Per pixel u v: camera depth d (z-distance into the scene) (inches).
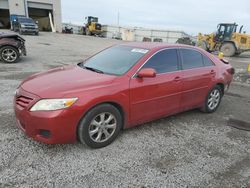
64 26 1893.5
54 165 123.2
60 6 1577.3
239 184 119.3
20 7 1429.6
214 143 159.6
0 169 117.3
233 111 226.4
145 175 121.0
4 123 164.9
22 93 132.3
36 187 107.6
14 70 340.5
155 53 164.1
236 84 346.0
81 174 118.1
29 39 868.6
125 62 159.9
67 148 138.9
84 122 131.3
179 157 139.5
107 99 136.1
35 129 125.5
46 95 124.4
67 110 123.8
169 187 113.9
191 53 190.7
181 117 201.5
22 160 125.4
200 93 196.2
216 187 116.0
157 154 140.7
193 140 161.5
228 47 825.5
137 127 174.1
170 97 171.0
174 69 173.8
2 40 388.8
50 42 831.7
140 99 152.4
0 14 1457.9
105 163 128.2
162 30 2060.8
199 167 131.1
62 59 470.9
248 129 184.7
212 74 202.7
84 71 157.9
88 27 1733.5
